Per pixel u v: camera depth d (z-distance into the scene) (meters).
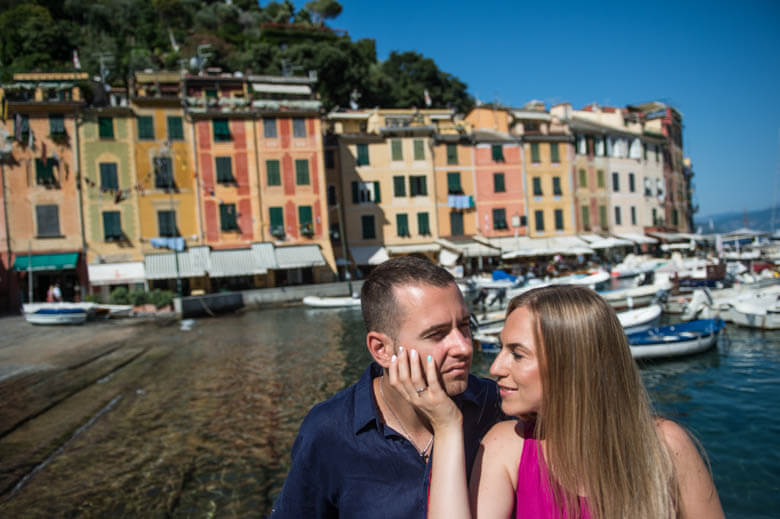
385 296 1.83
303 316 27.70
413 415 1.93
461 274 35.03
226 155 34.94
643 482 1.66
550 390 1.73
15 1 55.12
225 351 17.67
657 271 28.84
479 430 2.10
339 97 56.81
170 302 28.56
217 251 34.19
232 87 37.03
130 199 33.16
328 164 39.59
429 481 1.73
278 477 7.08
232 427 9.34
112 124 33.09
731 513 5.89
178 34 61.75
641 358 12.84
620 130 51.28
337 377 13.36
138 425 9.56
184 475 7.23
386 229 40.38
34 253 31.58
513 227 43.69
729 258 35.84
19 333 22.56
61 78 32.84
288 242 35.81
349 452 1.88
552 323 1.73
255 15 72.31
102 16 59.50
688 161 66.44
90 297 28.62
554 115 47.12
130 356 16.92
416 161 41.19
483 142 43.09
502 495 1.77
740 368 11.98
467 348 1.77
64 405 11.05
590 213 47.22
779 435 7.95
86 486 6.93
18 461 7.82
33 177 31.75
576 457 1.67
